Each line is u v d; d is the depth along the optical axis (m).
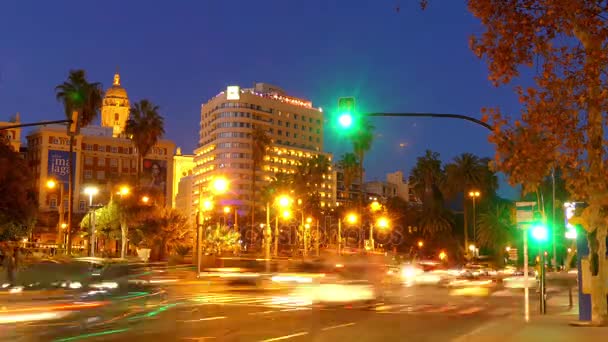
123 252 71.00
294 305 25.19
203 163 190.75
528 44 14.21
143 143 75.62
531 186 14.45
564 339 14.10
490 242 85.19
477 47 14.57
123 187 72.62
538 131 14.04
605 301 17.09
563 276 50.19
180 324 18.12
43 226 115.25
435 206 95.50
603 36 13.73
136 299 24.80
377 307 25.16
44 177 137.00
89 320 18.69
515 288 41.50
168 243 75.88
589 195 15.27
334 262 40.94
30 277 27.50
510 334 15.09
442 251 94.56
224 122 182.75
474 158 87.69
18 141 134.88
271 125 189.00
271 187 114.94
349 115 20.12
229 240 89.06
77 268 29.14
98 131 153.75
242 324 18.30
